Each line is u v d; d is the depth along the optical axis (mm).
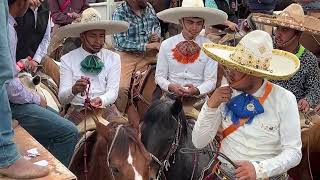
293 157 3338
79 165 3688
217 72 5742
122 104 6426
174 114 4328
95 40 5156
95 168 3498
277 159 3330
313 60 5281
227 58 3482
